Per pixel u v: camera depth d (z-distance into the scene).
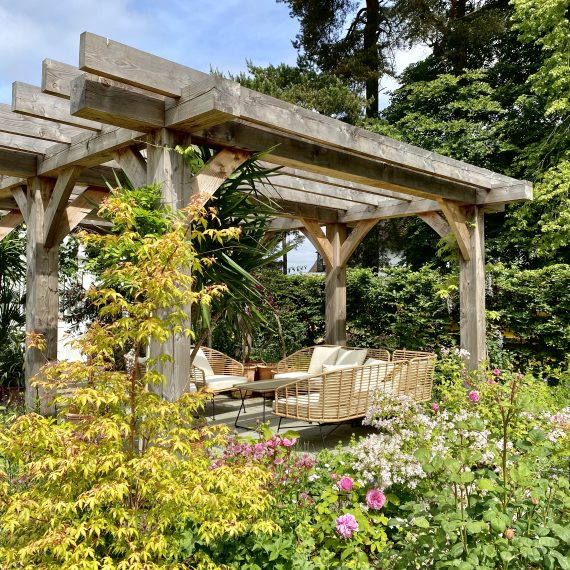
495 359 7.18
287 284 9.39
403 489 2.79
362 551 2.36
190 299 2.41
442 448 2.74
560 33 9.01
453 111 11.50
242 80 11.27
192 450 2.47
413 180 5.51
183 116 3.41
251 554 2.39
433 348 7.77
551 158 9.64
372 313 8.46
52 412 4.81
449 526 1.85
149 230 3.12
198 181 3.65
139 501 2.25
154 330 2.22
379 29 13.20
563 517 2.10
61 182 4.97
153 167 3.60
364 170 5.02
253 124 4.07
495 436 3.35
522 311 7.42
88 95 3.21
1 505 2.03
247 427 5.69
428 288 7.84
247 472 2.32
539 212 9.84
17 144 4.84
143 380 2.33
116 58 3.13
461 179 5.66
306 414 4.92
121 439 2.21
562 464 2.61
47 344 5.21
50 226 5.12
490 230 10.49
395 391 5.29
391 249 12.61
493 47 12.29
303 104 11.82
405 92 13.09
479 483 1.97
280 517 2.56
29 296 5.25
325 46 13.32
